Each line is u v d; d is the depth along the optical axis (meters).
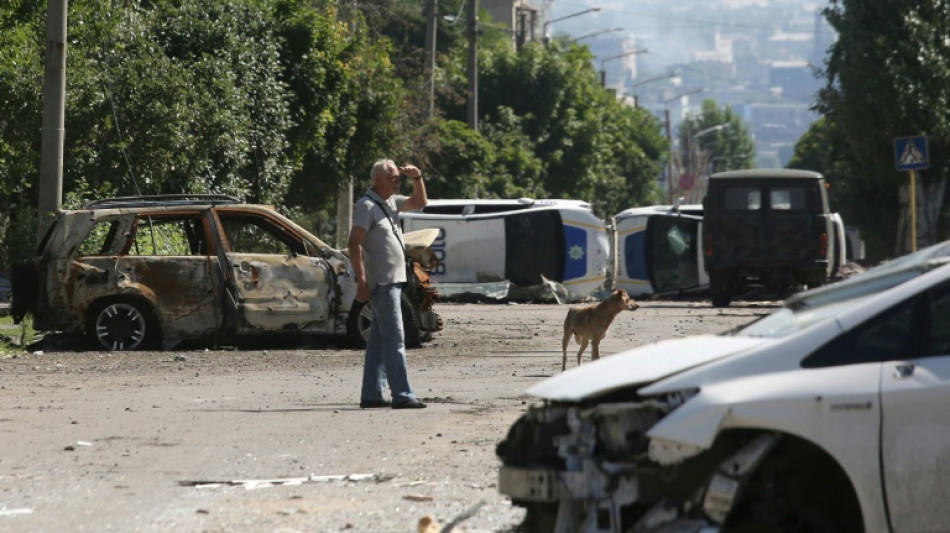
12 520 18.88
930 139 118.12
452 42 192.00
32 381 37.06
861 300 15.61
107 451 24.86
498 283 89.38
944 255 16.08
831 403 14.09
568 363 43.06
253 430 27.55
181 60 81.94
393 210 31.28
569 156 185.75
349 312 47.88
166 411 30.64
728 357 14.84
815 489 14.63
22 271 46.12
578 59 189.88
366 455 24.36
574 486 14.99
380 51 112.62
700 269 97.81
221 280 46.62
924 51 117.25
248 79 85.25
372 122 107.44
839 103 122.50
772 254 80.81
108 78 72.06
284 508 19.67
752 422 14.09
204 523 18.66
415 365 42.47
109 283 45.84
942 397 14.11
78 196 69.19
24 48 70.25
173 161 74.56
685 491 14.80
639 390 14.78
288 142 91.25
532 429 15.77
